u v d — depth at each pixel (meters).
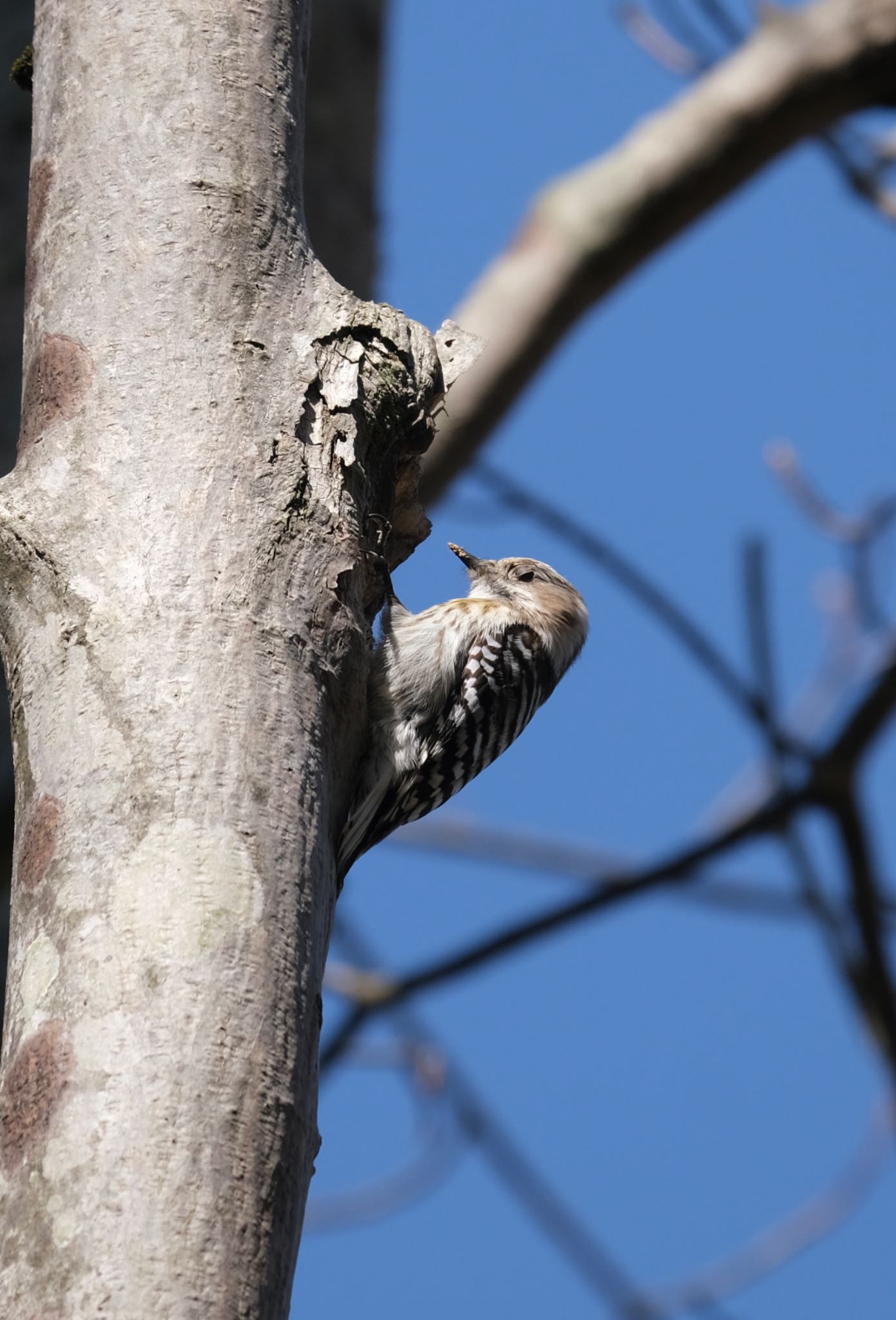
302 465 7.93
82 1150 5.99
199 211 8.23
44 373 7.94
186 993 6.34
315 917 6.90
